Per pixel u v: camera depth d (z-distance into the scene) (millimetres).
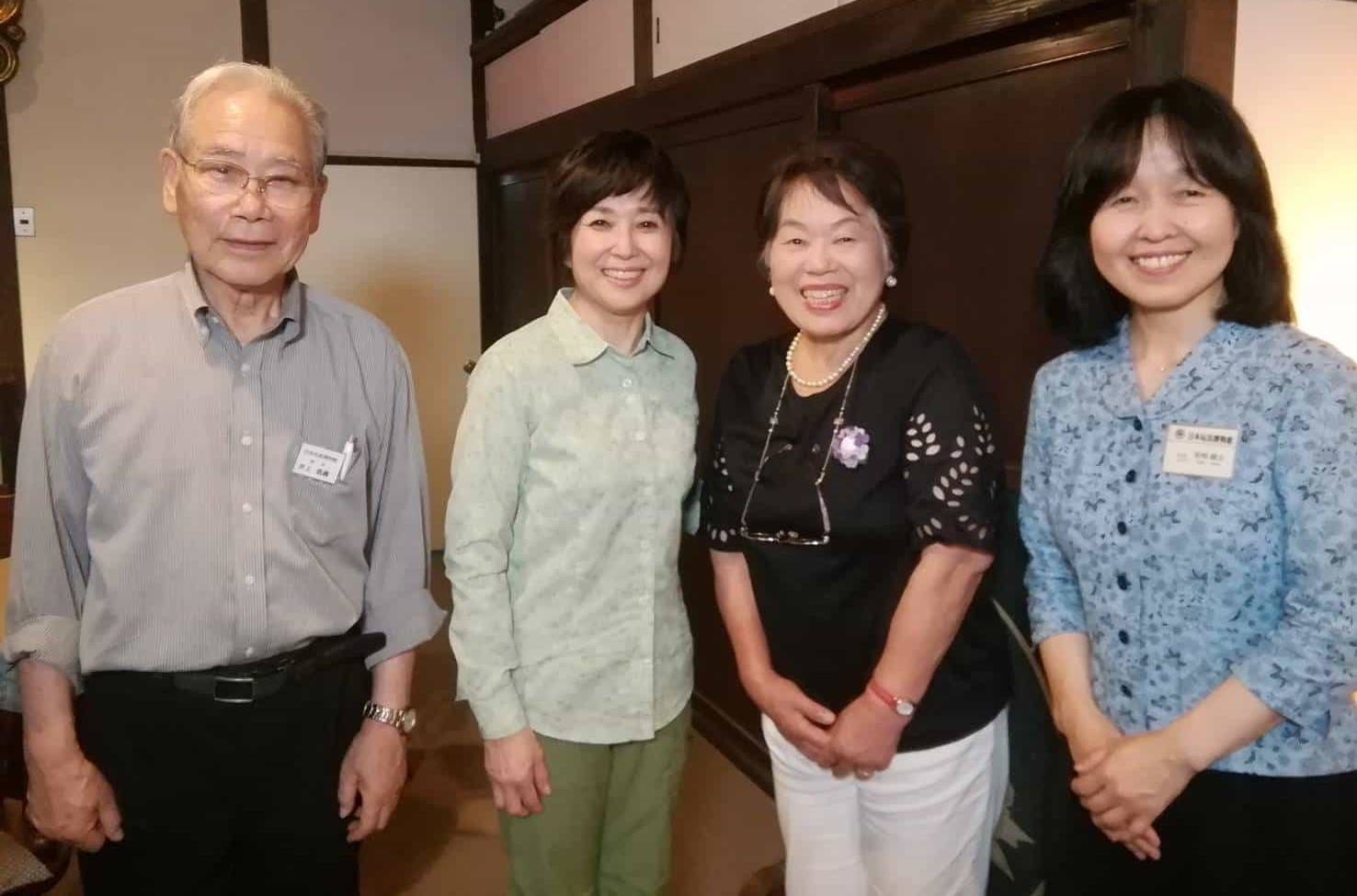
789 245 1371
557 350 1451
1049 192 1791
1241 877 1139
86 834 1291
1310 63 1610
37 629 1279
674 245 1494
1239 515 1103
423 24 4941
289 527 1346
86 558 1341
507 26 4453
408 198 4973
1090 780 1180
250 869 1424
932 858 1399
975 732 1391
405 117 4973
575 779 1479
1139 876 1227
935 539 1286
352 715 1441
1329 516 1037
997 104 1894
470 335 5176
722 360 2865
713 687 3016
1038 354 1834
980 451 1306
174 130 1309
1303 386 1073
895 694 1312
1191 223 1122
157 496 1285
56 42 4344
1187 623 1145
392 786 1478
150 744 1306
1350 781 1123
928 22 1953
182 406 1300
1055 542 1322
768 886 2217
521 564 1465
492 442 1411
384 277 4980
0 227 4324
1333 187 1673
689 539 3088
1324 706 1098
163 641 1294
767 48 2463
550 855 1491
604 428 1449
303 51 4750
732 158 2725
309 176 1339
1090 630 1262
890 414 1346
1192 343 1189
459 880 2309
